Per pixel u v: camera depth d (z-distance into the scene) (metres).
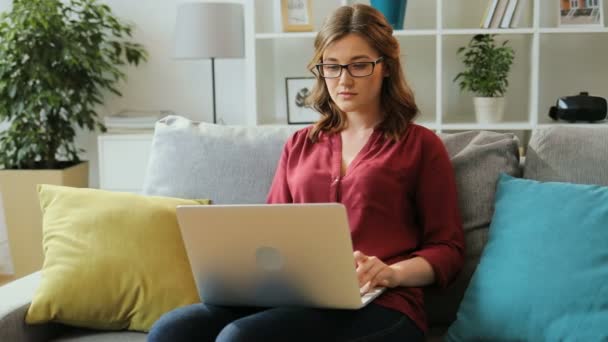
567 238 1.57
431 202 1.77
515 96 3.69
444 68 3.73
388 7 3.35
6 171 3.46
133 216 1.84
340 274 1.43
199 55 3.45
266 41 3.66
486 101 3.39
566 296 1.51
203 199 1.99
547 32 3.31
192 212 1.47
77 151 3.96
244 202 1.98
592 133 1.83
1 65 3.39
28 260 3.51
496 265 1.65
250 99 3.46
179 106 3.92
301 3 3.49
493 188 1.84
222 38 3.44
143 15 3.86
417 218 1.83
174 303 1.77
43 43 3.41
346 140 1.89
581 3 3.35
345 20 1.81
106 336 1.79
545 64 3.68
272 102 3.81
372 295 1.56
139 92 3.93
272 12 3.78
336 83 1.81
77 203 1.91
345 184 1.78
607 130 1.84
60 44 3.42
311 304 1.51
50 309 1.78
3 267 3.95
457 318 1.68
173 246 1.82
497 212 1.76
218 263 1.51
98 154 3.69
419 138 1.82
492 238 1.71
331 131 1.91
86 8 3.60
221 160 2.03
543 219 1.63
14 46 3.35
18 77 3.43
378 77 1.82
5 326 1.70
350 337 1.50
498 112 3.42
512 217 1.70
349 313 1.54
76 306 1.78
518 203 1.71
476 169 1.86
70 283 1.79
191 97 3.91
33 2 3.39
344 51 1.80
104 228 1.84
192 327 1.51
